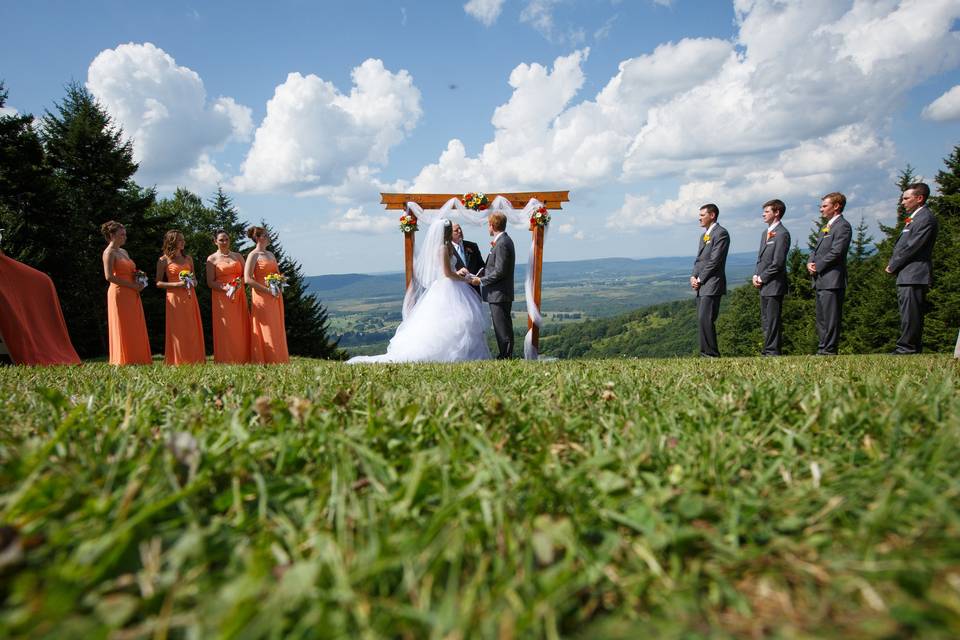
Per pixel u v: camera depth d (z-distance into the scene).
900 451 1.33
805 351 43.91
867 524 0.93
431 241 9.95
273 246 41.38
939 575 0.78
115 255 7.93
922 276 8.27
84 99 30.55
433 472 1.21
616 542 0.92
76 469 1.13
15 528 0.85
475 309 10.09
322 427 1.54
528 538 0.89
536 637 0.67
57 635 0.63
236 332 8.74
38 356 8.24
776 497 1.13
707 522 1.04
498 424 1.67
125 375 3.71
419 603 0.74
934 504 0.94
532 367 4.15
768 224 9.92
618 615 0.75
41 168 25.17
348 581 0.74
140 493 1.04
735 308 59.25
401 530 0.96
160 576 0.79
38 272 8.44
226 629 0.63
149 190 31.05
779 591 0.81
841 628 0.69
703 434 1.51
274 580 0.79
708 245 9.81
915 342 8.52
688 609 0.76
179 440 1.17
